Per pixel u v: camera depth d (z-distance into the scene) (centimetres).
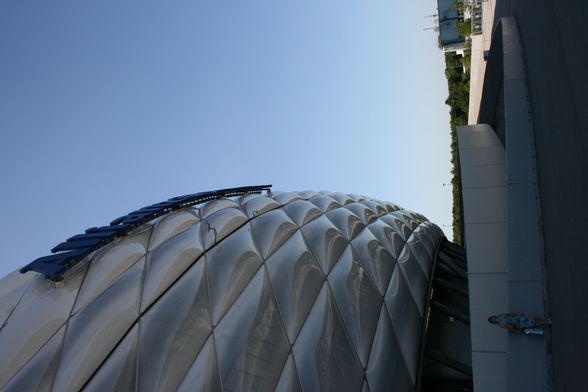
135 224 1216
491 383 876
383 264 1346
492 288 1033
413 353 1156
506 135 1012
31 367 759
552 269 767
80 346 794
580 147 633
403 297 1281
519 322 767
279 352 905
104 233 1158
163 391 749
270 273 1074
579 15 653
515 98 1077
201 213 1398
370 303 1167
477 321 982
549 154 830
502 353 912
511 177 948
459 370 1148
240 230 1242
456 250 1916
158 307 892
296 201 1623
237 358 844
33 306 896
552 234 782
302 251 1204
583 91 625
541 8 931
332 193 1994
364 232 1484
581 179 623
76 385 738
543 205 870
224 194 1680
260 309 956
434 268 1576
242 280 1013
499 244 1127
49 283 975
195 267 1029
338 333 1027
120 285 938
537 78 973
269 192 1891
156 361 784
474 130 1750
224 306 935
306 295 1059
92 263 1027
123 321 852
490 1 2500
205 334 863
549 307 773
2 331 842
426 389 1166
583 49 631
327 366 943
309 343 960
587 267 582
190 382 775
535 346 751
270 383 846
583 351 581
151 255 1063
